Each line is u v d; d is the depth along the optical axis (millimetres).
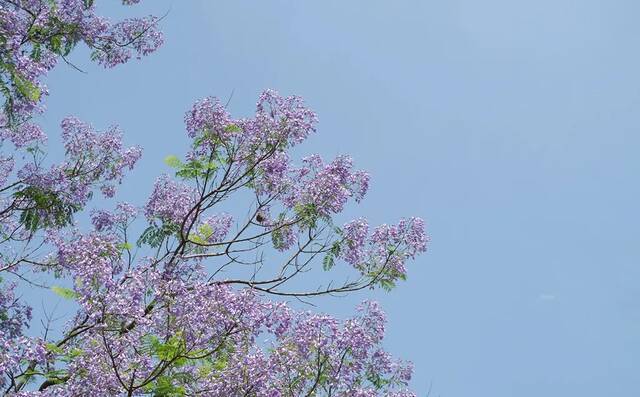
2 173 12648
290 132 10625
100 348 7727
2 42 8711
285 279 10992
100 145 12492
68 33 11281
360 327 8617
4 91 8938
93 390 7457
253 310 8117
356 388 8680
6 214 11234
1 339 7363
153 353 7930
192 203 11938
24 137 12891
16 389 8008
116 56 12633
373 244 11117
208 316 7910
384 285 11016
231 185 10906
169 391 7832
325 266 10961
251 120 10750
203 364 8492
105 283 7500
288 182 11586
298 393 8555
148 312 8578
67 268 9422
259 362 7926
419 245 11000
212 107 10391
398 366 9727
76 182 11617
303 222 11172
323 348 8438
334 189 10844
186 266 11203
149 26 12664
